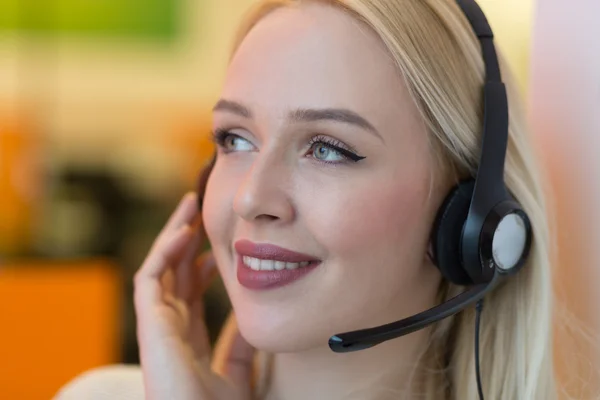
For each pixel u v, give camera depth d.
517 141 1.00
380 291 0.91
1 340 2.03
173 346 1.04
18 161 2.57
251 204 0.87
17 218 2.49
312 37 0.89
